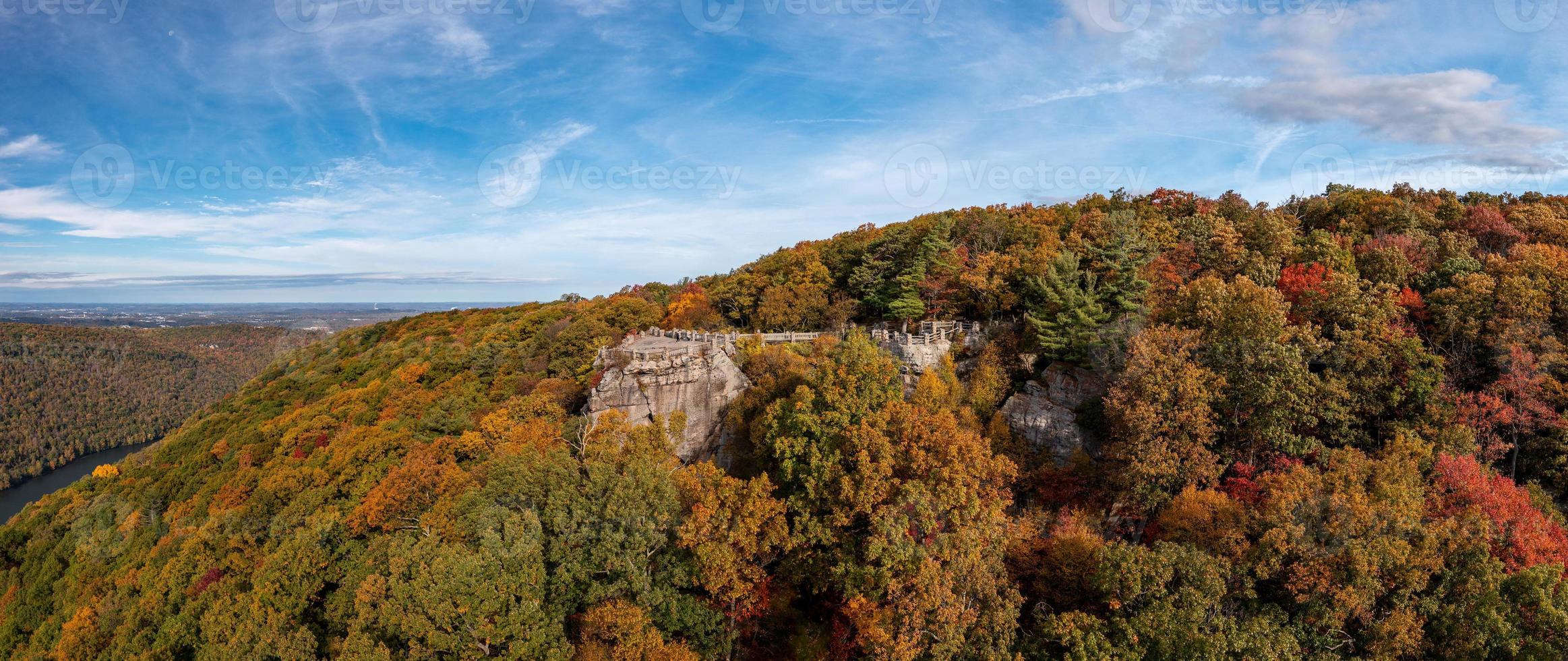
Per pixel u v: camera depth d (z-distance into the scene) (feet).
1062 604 133.69
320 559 174.91
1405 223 241.76
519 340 362.94
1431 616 116.06
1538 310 164.25
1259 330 159.74
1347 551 116.06
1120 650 111.65
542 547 138.21
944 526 134.10
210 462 276.62
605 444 170.30
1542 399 153.99
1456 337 173.68
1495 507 125.70
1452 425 150.41
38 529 261.85
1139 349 157.79
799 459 157.28
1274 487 130.41
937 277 251.80
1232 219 293.43
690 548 141.49
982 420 192.65
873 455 142.31
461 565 123.75
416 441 230.68
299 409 307.37
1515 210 243.81
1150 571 115.55
